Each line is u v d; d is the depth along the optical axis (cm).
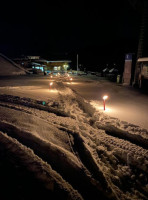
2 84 1512
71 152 303
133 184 249
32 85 1464
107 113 584
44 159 278
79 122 466
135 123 482
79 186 234
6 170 246
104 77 3192
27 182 229
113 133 419
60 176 245
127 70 1688
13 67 3681
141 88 1431
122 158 304
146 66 1391
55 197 212
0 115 449
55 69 5941
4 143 304
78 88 1355
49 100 743
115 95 1016
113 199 218
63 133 373
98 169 255
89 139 363
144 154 303
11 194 212
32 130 362
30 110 549
